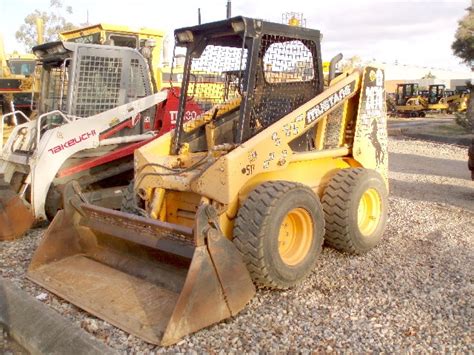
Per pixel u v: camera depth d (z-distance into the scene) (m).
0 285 4.88
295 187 4.85
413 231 6.96
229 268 4.19
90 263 5.21
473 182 11.26
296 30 5.39
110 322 4.16
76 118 7.68
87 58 7.94
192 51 5.55
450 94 42.94
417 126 27.69
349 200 5.59
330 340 3.99
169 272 4.65
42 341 3.97
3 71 15.54
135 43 9.76
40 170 7.16
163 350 3.80
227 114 5.99
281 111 5.47
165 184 5.20
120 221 4.95
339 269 5.50
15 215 6.77
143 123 8.40
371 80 6.30
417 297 4.80
